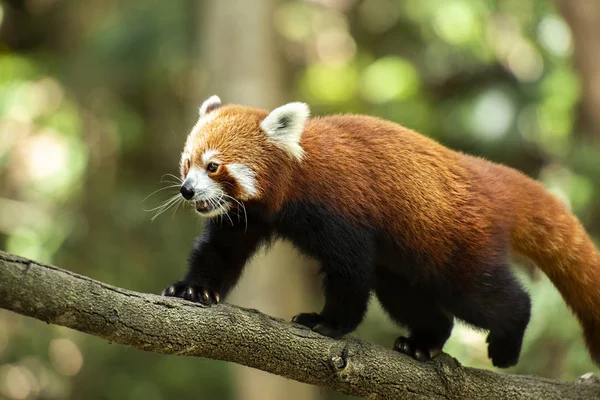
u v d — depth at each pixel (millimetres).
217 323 5621
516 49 17172
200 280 6523
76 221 16812
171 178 18328
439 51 17859
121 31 16781
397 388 6344
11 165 17547
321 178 6496
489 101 16406
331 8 19438
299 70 19422
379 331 14328
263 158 6523
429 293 7098
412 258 6723
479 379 6738
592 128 12930
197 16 16375
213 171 6512
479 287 6672
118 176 18219
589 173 12172
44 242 16359
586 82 12914
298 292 14625
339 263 6473
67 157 17438
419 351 6863
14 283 4855
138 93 18594
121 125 17875
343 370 6070
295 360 5941
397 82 18125
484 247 6668
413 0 17906
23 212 16922
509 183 7113
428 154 6812
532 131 16188
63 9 19453
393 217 6602
